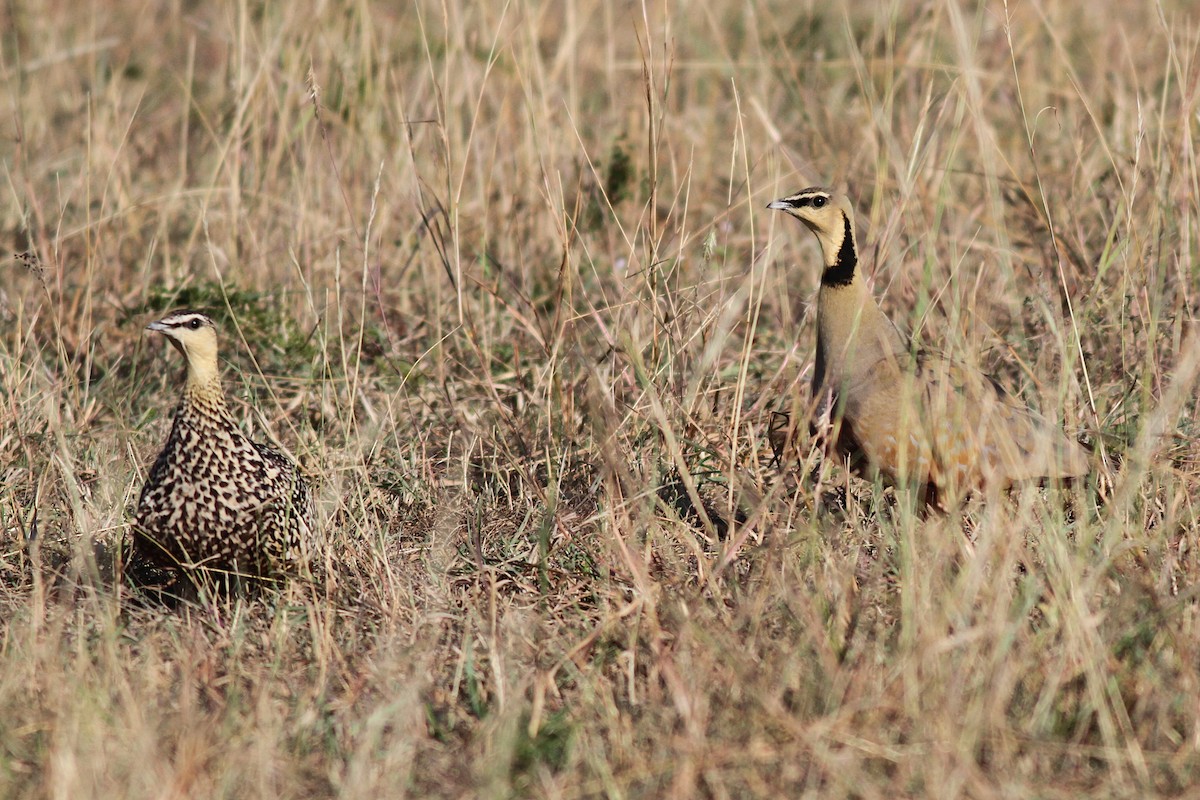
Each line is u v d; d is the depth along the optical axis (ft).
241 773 30.25
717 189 67.21
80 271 62.18
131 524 39.55
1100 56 70.44
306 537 40.73
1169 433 42.63
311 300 54.60
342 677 35.50
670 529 41.81
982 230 59.82
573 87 62.80
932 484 42.42
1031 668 32.91
